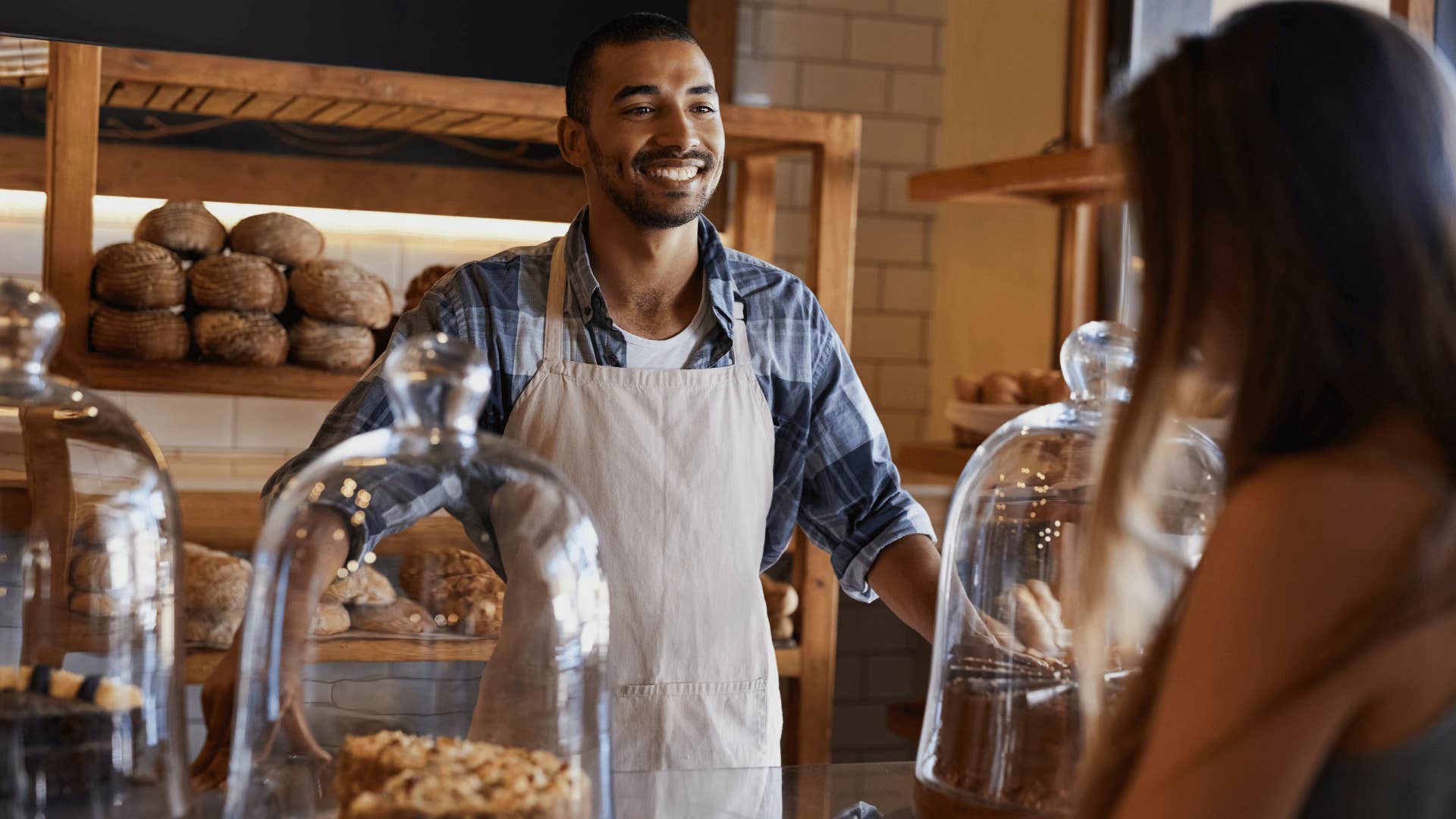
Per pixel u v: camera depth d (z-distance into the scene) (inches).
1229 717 27.0
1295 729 26.7
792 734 108.8
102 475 43.3
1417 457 28.2
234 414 118.8
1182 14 125.6
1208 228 30.5
